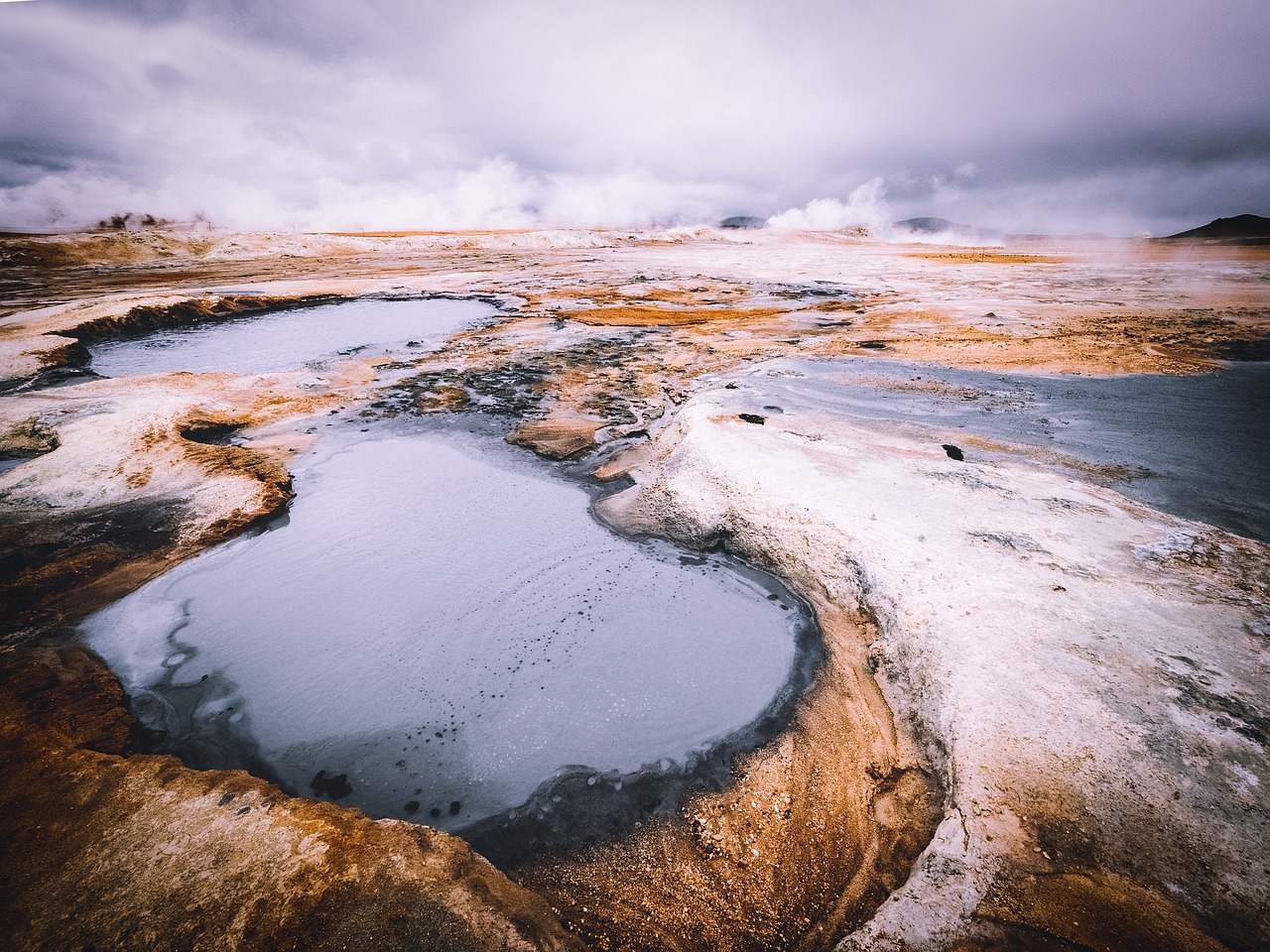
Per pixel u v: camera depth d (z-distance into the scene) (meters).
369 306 23.83
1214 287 24.91
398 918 3.01
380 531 7.87
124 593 6.57
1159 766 3.55
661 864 3.77
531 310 22.28
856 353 14.68
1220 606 4.87
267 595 6.65
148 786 3.82
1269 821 3.21
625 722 4.92
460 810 4.23
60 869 3.27
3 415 10.27
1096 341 15.05
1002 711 4.04
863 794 4.04
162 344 17.67
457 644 5.91
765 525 6.87
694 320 20.11
